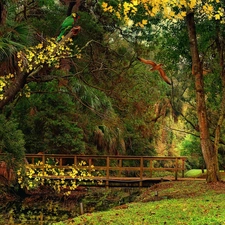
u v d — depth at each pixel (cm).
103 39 2200
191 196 1566
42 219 1648
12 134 1366
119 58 2191
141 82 2233
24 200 2028
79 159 2495
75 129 2316
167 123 3966
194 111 2914
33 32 1509
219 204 1246
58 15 2016
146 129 2534
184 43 2052
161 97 2411
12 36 1386
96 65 2091
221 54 1998
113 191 2281
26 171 1448
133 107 2259
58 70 2025
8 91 1316
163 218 1098
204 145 1923
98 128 2550
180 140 4084
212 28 1897
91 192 2230
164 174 3269
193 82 2289
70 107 2330
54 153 2377
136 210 1250
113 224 1068
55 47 1361
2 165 1394
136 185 2155
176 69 2155
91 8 2191
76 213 1775
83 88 2325
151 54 2464
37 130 2333
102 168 2164
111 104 2408
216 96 2288
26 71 1304
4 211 1795
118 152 2655
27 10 2072
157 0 985
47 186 2153
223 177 2316
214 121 2675
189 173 3056
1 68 1328
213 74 2198
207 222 969
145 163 3091
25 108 2319
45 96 2327
